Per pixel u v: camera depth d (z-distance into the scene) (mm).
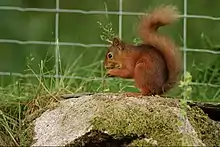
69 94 8047
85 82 8797
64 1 12547
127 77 7520
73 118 7152
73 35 11891
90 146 6809
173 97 7730
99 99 7254
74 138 6844
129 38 11211
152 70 7309
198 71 9719
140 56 7422
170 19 7469
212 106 7559
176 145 6551
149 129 6715
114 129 6742
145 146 6586
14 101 8242
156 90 7324
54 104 7672
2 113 7793
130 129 6723
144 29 7504
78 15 12219
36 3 12547
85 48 11180
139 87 7359
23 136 7438
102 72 9203
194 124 7070
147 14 7527
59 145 6875
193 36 11281
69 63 10055
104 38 9258
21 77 9438
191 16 9203
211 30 11328
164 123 6754
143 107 6965
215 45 10312
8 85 9172
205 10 11969
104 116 6887
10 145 7492
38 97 8047
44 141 7109
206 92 9133
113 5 12477
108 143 6777
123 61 7480
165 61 7395
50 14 12344
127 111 6910
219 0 12023
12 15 12258
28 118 7738
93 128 6809
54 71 8977
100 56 10633
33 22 12258
